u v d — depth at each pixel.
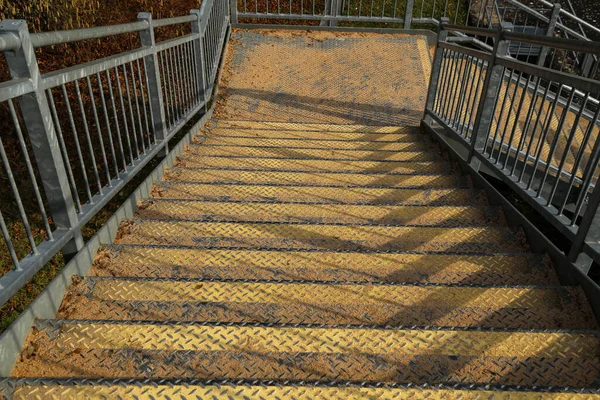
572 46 2.60
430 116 5.94
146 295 2.30
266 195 3.87
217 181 4.17
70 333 1.96
